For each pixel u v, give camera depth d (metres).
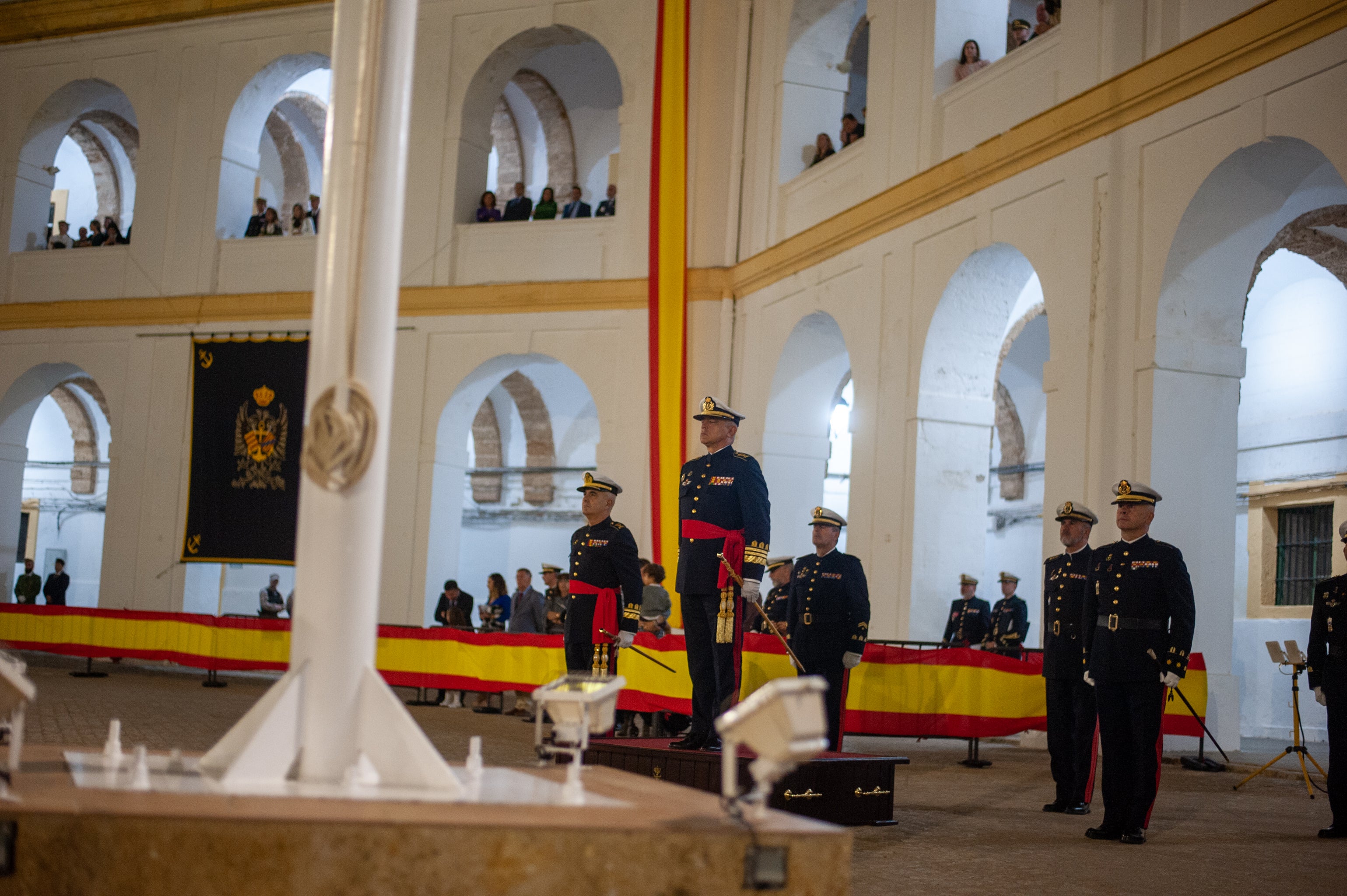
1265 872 5.61
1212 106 9.22
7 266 20.09
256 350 18.36
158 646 15.63
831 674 7.95
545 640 13.09
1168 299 9.63
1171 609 6.33
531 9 17.84
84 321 19.36
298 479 17.97
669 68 16.66
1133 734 6.39
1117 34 10.21
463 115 18.08
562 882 2.80
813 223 14.98
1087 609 6.69
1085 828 6.77
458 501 17.84
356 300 3.53
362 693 3.43
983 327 12.49
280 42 19.00
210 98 19.27
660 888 2.82
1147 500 6.57
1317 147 8.31
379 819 2.79
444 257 17.95
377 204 3.59
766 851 2.86
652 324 16.34
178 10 19.44
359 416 3.49
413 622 17.27
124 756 3.77
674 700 10.68
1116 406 9.94
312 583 3.44
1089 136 10.44
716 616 6.21
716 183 16.88
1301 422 13.35
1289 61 8.57
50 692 13.02
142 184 19.47
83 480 23.84
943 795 7.92
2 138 20.31
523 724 12.07
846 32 16.08
